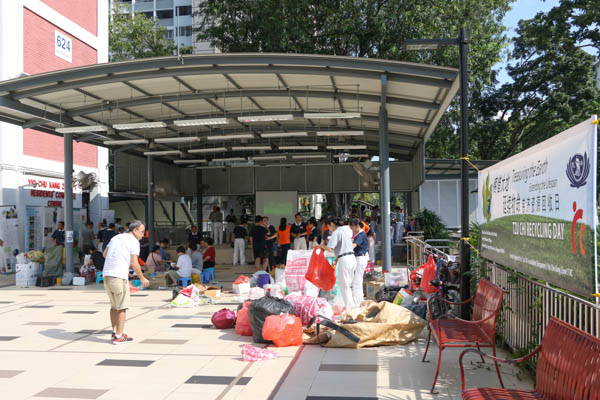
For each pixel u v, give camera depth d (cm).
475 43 2422
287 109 1473
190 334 752
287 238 1661
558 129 2942
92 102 1319
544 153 448
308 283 990
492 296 528
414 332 680
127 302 706
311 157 2203
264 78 1155
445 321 576
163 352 646
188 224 3045
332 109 1438
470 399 350
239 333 745
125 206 3155
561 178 406
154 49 3788
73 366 586
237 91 1259
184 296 1012
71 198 1488
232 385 507
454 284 783
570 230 386
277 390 489
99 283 1455
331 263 1002
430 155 3089
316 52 2306
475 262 742
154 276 1287
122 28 3762
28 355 638
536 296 503
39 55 2172
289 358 607
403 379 516
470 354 606
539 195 462
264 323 674
